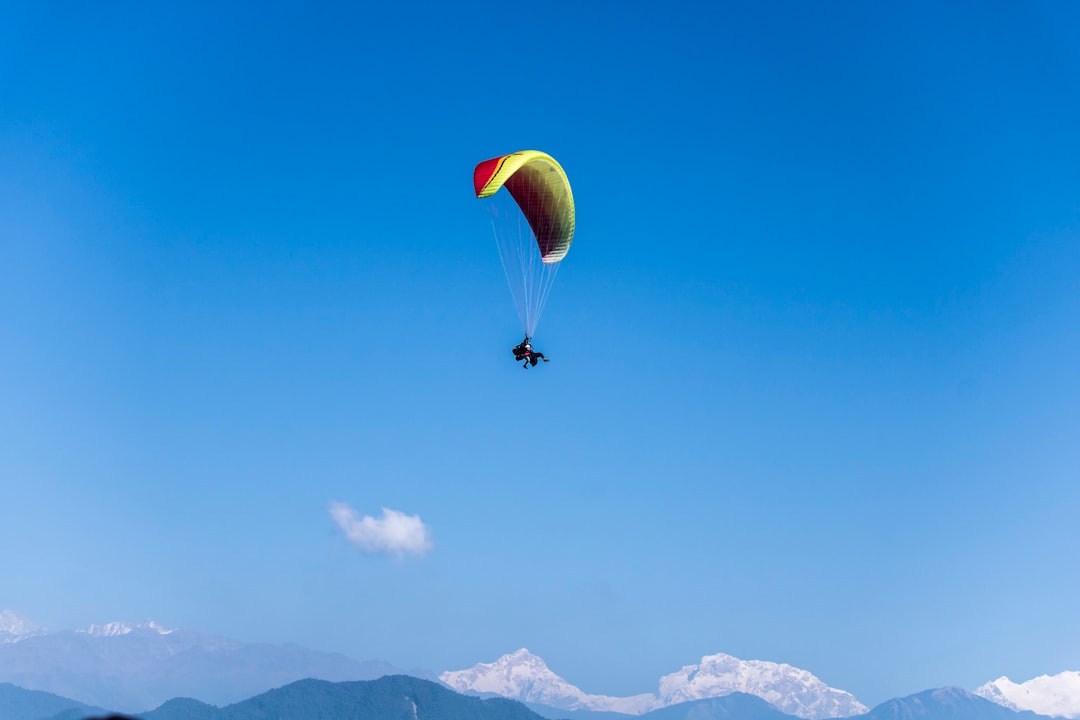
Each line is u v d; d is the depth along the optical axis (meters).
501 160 60.53
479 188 58.56
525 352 62.56
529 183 65.50
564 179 65.00
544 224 67.56
